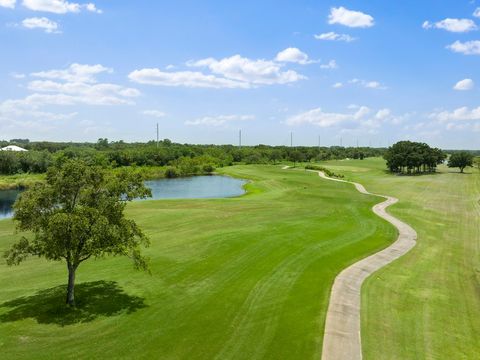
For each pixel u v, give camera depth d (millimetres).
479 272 29094
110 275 26750
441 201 67438
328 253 32062
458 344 18219
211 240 35656
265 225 43312
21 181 95000
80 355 16641
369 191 82875
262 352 16953
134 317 20203
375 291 24281
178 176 137375
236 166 170375
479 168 146250
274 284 25047
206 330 18891
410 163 131875
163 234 39000
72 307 21234
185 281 25562
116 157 147500
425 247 35594
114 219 21297
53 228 19203
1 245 35656
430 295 24016
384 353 17078
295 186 94938
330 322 19812
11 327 19016
